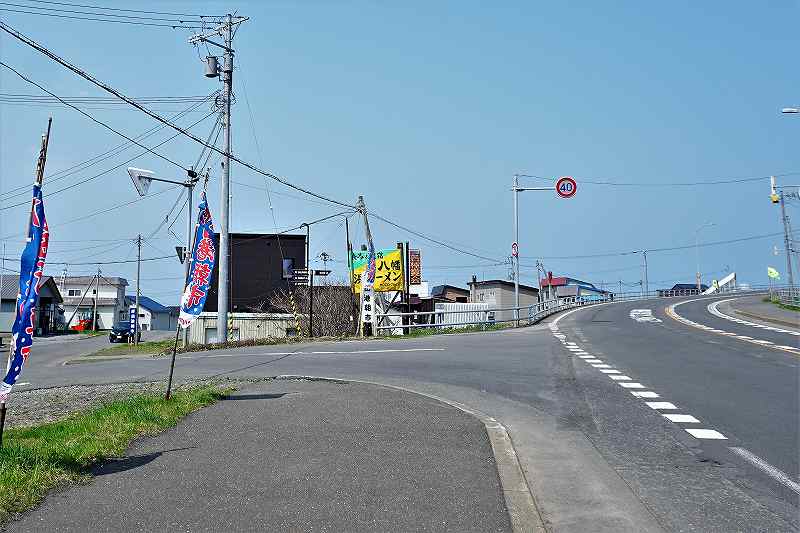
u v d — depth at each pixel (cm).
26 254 707
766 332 2544
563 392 1291
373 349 2272
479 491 633
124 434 838
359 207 3409
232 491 619
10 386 698
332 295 4694
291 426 923
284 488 630
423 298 5981
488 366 1706
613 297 7550
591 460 785
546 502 627
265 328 4416
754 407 1081
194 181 2998
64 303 8912
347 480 661
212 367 1948
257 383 1418
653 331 2686
